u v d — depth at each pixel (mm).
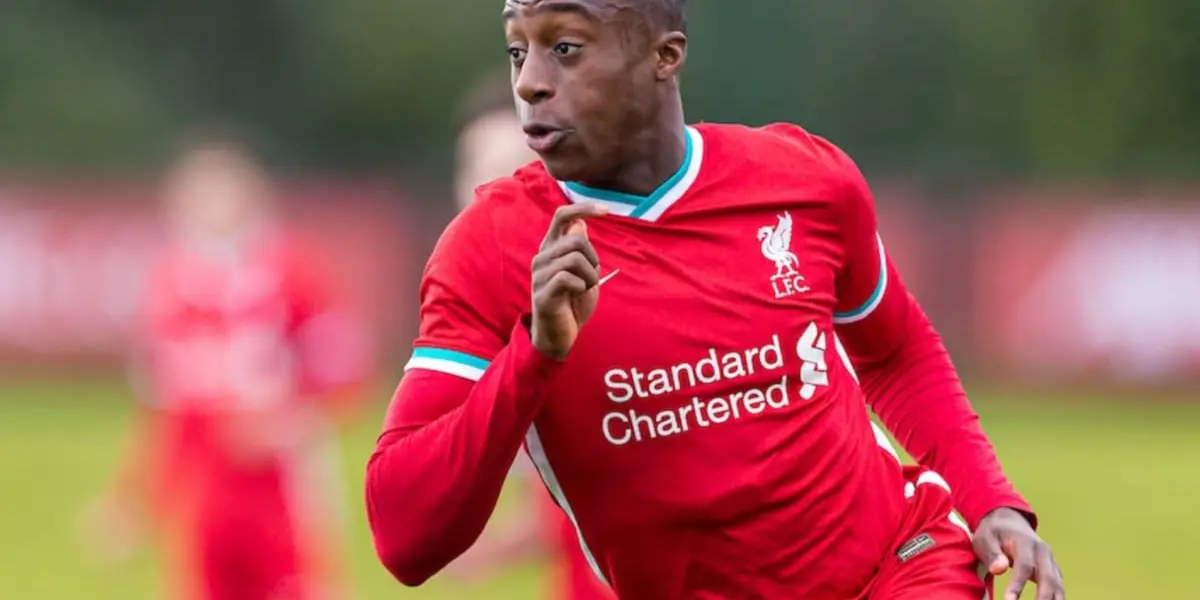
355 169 76062
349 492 48688
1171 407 70750
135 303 74000
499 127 20984
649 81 12609
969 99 103000
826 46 104688
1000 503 13680
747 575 13008
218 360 28359
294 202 75812
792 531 12969
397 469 12297
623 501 12977
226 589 28188
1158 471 55562
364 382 29328
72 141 103312
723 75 104812
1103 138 99625
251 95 111250
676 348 12727
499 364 12000
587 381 12734
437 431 12188
